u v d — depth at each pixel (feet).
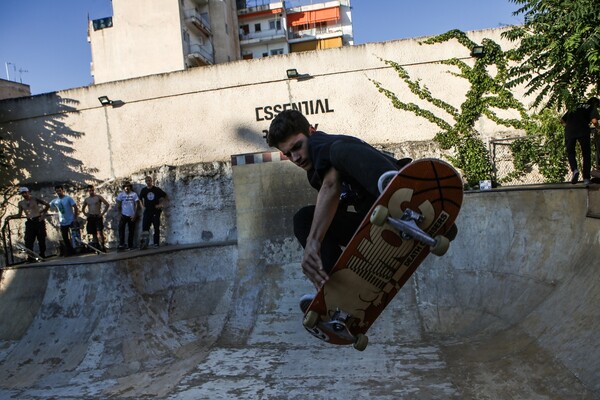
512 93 36.01
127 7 102.37
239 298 28.25
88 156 41.81
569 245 22.45
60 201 38.37
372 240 7.32
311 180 8.37
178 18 101.60
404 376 19.08
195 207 39.17
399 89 37.73
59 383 23.02
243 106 39.58
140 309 27.40
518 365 17.92
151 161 40.81
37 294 29.35
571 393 14.97
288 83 38.93
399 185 6.72
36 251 42.42
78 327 26.71
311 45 156.25
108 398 20.67
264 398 18.62
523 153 35.55
